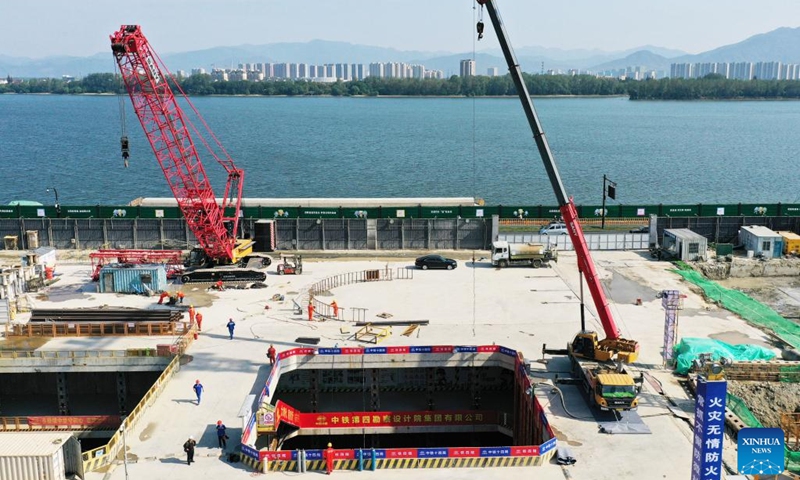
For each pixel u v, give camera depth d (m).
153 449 44.78
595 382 48.22
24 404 62.53
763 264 85.06
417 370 64.25
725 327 64.25
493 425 58.72
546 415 48.38
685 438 45.53
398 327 64.50
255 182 179.62
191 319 64.44
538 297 72.62
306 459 42.81
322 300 72.31
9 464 39.84
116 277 74.62
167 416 48.84
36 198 160.75
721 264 84.69
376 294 74.12
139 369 57.78
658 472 41.72
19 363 57.69
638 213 100.75
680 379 53.81
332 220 92.44
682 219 93.81
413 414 58.19
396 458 42.94
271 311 69.19
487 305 70.25
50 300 72.56
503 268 83.56
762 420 49.75
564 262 86.00
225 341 61.72
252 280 78.62
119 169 199.25
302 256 89.69
